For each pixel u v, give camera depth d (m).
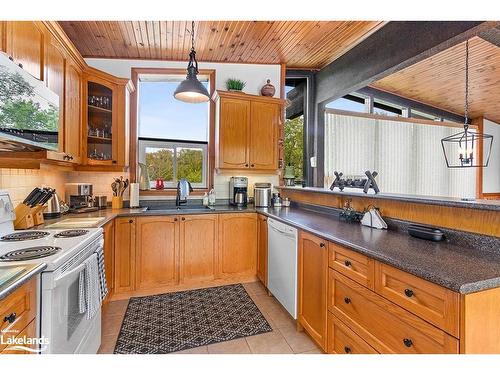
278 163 3.64
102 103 2.97
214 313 2.44
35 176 2.34
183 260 2.93
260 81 3.78
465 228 1.50
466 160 2.94
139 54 3.34
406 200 1.80
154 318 2.34
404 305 1.18
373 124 4.67
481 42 3.30
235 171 3.55
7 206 1.82
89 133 2.83
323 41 3.18
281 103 3.58
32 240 1.63
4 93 1.24
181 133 3.66
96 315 1.82
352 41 3.19
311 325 1.94
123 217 2.71
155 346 1.95
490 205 1.33
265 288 2.97
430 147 5.21
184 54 3.38
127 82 3.02
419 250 1.40
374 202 2.17
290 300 2.26
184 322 2.28
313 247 1.92
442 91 4.74
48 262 1.24
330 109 4.25
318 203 3.02
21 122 1.40
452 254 1.33
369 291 1.38
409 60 2.50
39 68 1.85
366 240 1.61
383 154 4.75
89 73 2.76
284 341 2.03
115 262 2.69
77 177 3.19
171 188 3.56
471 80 4.30
